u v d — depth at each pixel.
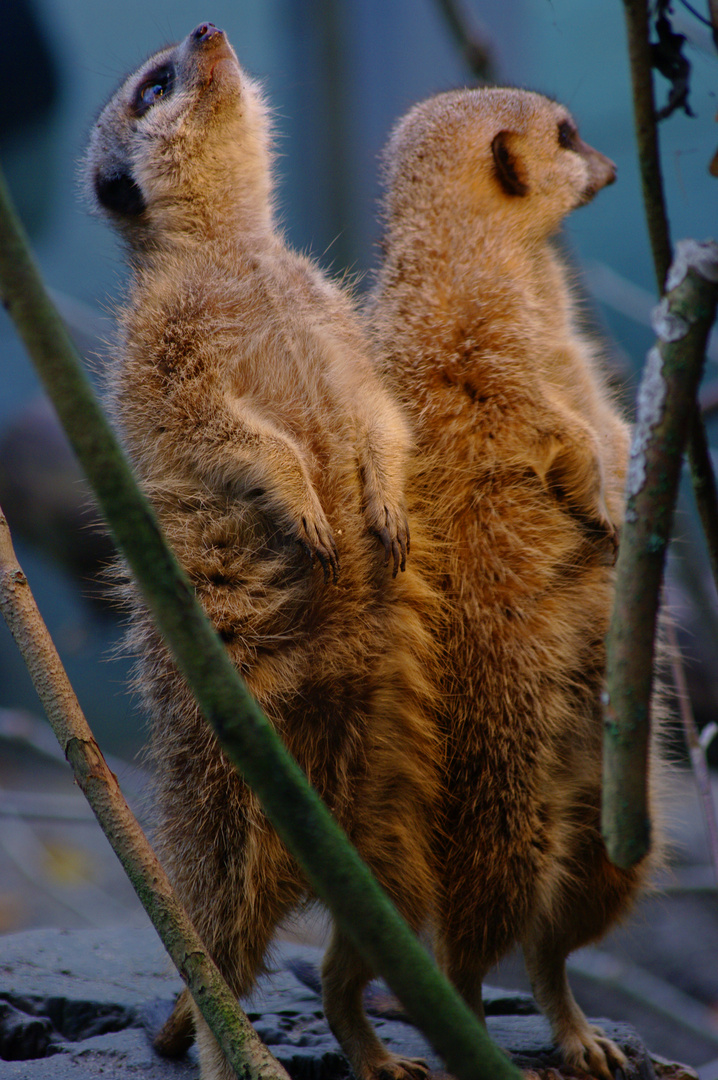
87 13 27.58
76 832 18.64
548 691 5.59
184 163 6.60
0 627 25.78
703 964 12.62
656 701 5.99
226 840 5.23
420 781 5.45
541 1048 5.74
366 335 6.45
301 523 5.26
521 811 5.45
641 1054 5.79
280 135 7.34
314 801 2.29
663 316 2.44
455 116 6.67
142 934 7.47
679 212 21.78
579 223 22.89
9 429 15.38
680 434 2.45
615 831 2.62
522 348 6.00
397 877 5.45
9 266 2.14
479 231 6.29
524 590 5.63
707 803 4.66
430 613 5.65
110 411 6.32
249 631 5.40
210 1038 4.98
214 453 5.54
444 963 5.53
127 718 23.98
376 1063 5.34
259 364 5.90
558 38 22.14
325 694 5.41
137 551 2.28
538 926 5.68
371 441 5.64
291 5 18.47
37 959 6.85
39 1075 5.33
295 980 6.84
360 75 17.86
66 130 27.64
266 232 6.77
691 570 7.55
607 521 5.72
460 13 9.27
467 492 5.79
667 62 3.48
